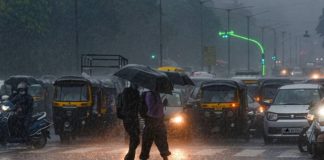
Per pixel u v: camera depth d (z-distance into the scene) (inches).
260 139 1418.6
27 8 4104.3
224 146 1166.3
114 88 1502.2
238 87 1299.2
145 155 786.8
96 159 877.2
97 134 1337.4
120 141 1349.7
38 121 1085.8
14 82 1859.0
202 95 1306.6
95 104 1318.9
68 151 1021.8
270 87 1695.4
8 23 4033.0
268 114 1213.7
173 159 877.8
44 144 1104.2
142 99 775.7
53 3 4530.0
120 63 1780.3
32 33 4131.4
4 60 4151.1
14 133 1069.8
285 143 1253.7
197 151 1021.8
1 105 1088.2
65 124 1280.8
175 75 936.9
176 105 1278.3
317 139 871.1
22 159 880.3
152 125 774.5
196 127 1307.8
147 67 823.1
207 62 3676.2
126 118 791.1
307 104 1233.4
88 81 1299.2
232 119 1286.9
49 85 1956.2
